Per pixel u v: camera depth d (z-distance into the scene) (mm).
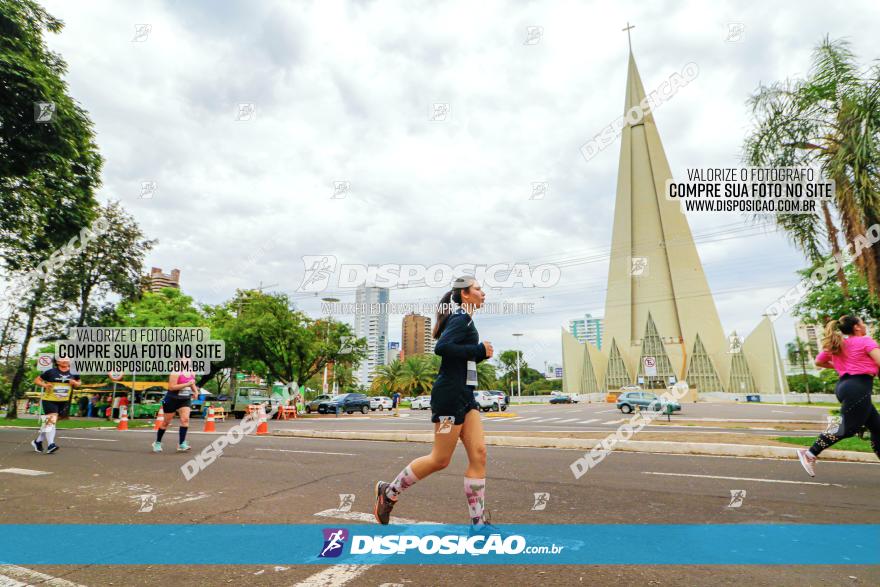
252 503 4480
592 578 2686
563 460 7320
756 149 10930
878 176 9094
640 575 2723
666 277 87375
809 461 5488
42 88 11891
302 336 30734
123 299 23484
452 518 3889
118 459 7547
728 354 81688
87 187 14891
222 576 2764
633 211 91500
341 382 63156
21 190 13602
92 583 2689
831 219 10453
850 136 9141
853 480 5492
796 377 75812
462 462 7008
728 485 5230
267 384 36406
